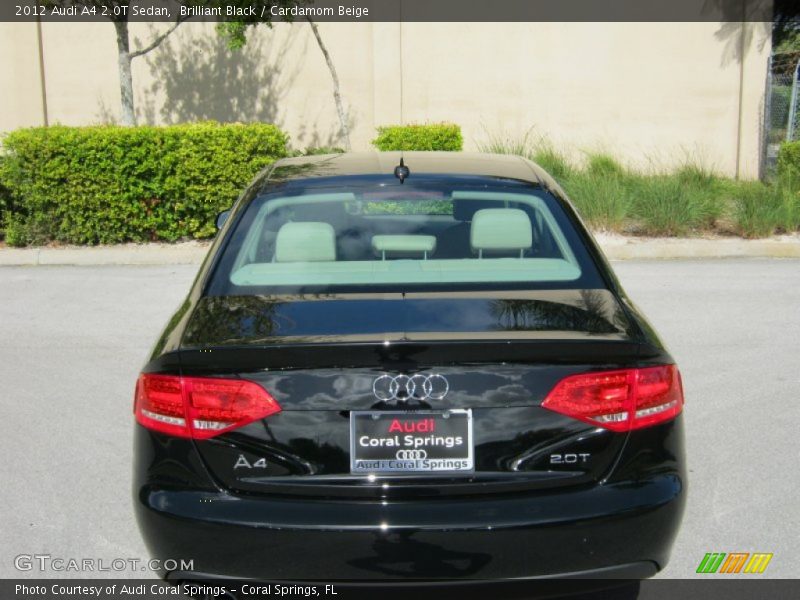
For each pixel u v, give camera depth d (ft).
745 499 15.28
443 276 12.29
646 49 49.24
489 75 49.29
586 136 49.80
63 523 14.65
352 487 10.03
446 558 9.87
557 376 10.11
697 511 14.87
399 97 49.26
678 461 10.64
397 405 9.97
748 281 30.96
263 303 11.60
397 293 11.76
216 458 10.21
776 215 37.06
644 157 49.85
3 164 35.55
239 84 49.01
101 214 35.68
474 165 15.16
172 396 10.38
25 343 24.41
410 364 9.96
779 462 16.66
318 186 14.19
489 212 13.30
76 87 48.52
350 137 49.49
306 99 49.14
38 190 35.22
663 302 28.17
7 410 19.56
